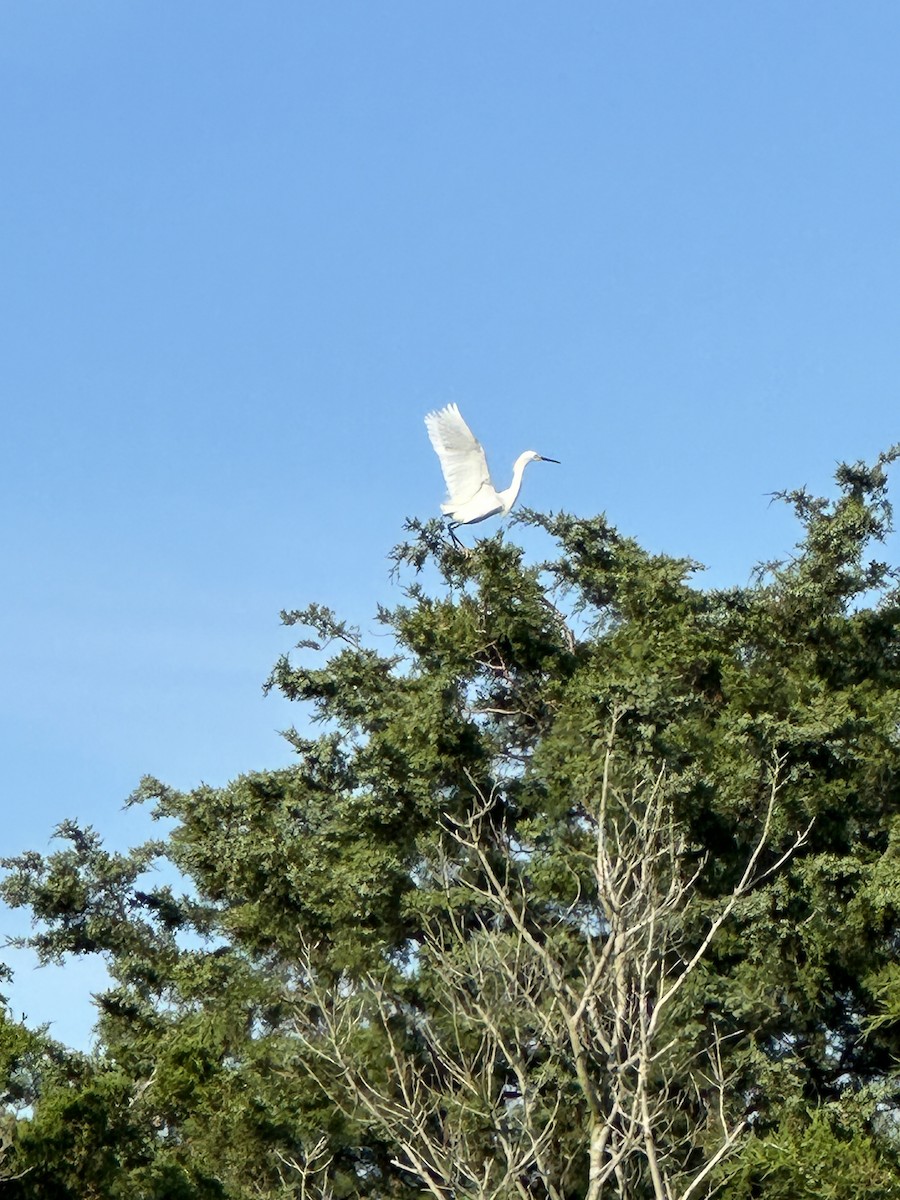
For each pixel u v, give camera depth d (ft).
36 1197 71.61
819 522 107.34
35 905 118.01
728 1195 74.54
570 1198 73.05
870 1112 84.07
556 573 108.37
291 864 96.22
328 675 105.40
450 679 98.63
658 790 67.00
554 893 85.71
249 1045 90.63
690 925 84.94
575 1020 51.55
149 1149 78.74
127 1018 110.42
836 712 95.40
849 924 89.15
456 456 85.61
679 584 105.81
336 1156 87.30
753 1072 83.76
